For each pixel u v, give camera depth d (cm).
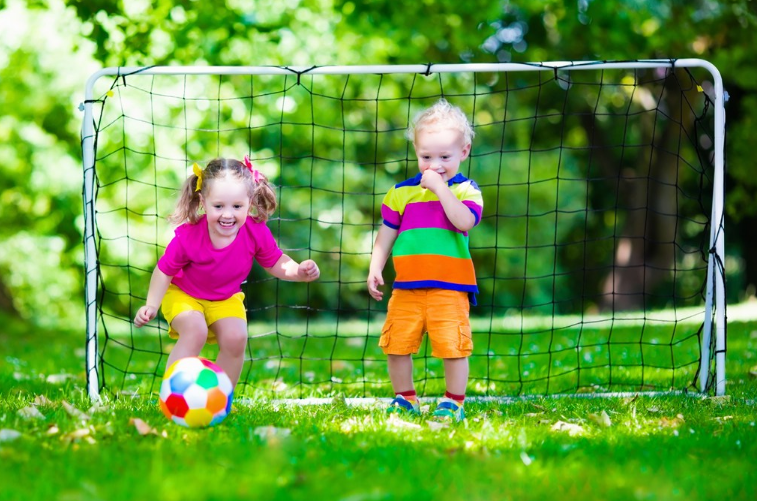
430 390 777
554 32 1881
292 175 2423
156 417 539
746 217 2570
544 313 2875
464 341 580
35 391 735
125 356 1127
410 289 591
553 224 2812
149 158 1688
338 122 1994
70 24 1484
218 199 579
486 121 2545
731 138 2091
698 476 409
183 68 687
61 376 842
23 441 454
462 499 365
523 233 2803
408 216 602
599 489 385
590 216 2817
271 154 2155
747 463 436
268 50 1560
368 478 395
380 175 2517
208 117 1597
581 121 2506
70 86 1855
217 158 605
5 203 2312
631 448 467
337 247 2547
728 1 1700
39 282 2630
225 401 524
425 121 606
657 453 455
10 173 2181
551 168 2695
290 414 583
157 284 590
